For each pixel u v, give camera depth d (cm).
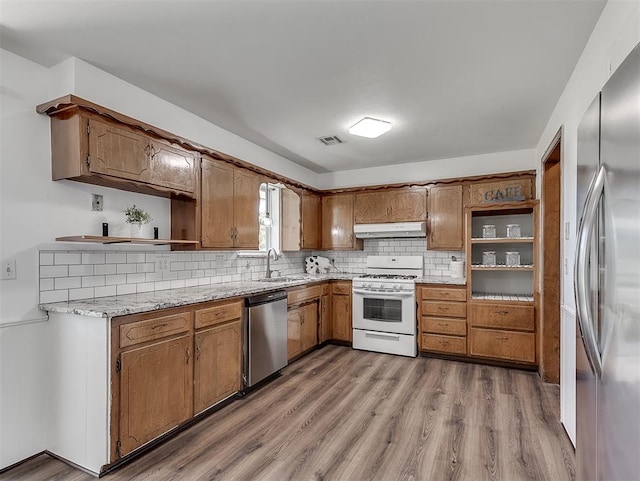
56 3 172
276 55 220
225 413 268
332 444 226
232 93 271
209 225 311
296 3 174
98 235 250
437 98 280
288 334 373
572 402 224
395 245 497
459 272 431
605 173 121
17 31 193
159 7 177
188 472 198
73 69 221
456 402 286
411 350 410
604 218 120
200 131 316
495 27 192
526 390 311
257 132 356
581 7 175
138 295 265
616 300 110
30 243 215
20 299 210
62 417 212
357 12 181
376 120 321
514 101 284
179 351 238
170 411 230
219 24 190
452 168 453
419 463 205
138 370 210
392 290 420
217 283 360
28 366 212
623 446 106
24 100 216
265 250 452
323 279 449
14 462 205
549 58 221
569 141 242
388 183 491
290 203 474
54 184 227
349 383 328
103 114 223
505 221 426
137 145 246
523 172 400
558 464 204
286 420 257
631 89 102
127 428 203
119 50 214
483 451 217
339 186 526
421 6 176
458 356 395
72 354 208
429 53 218
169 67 234
